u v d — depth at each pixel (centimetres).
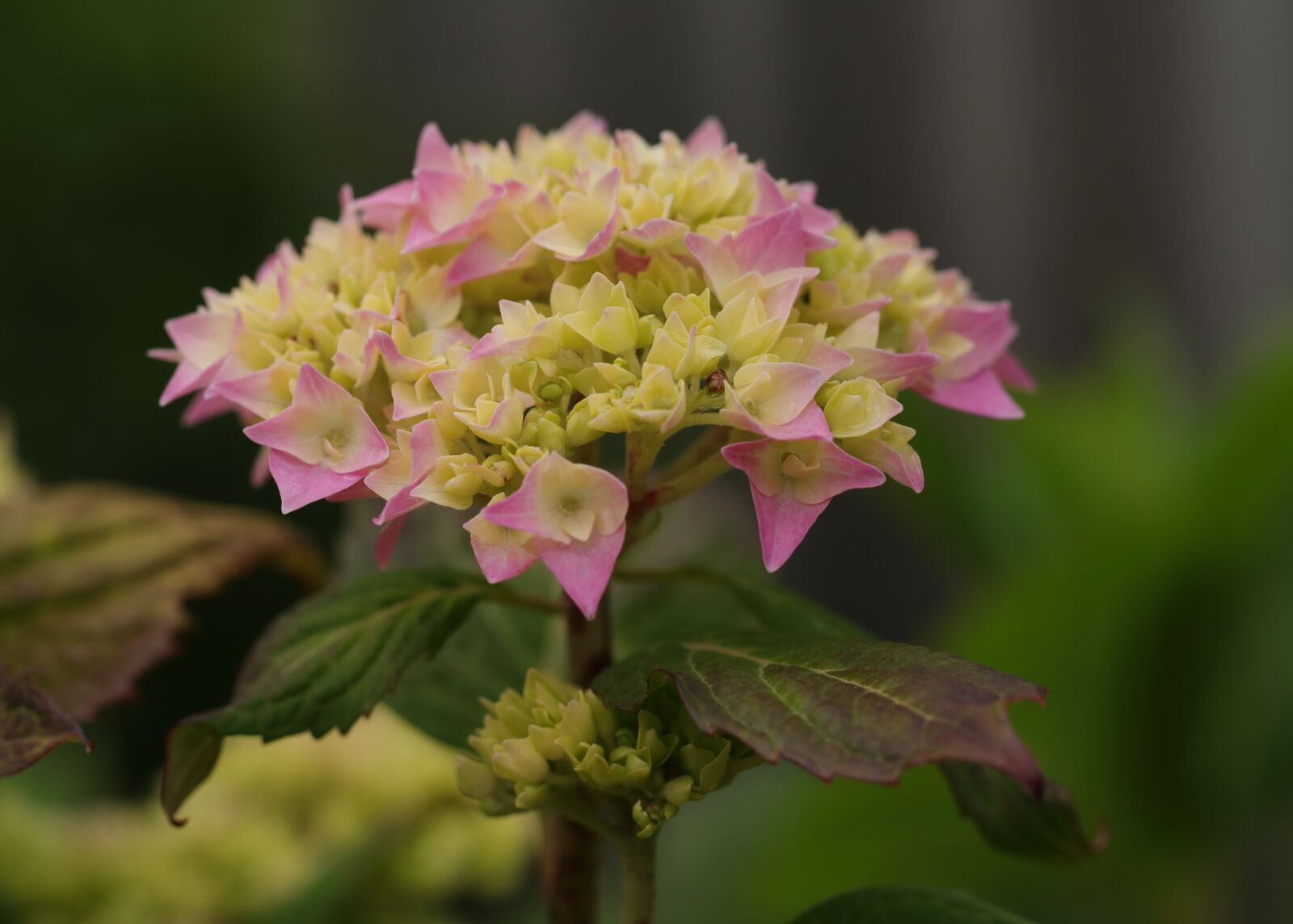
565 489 56
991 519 118
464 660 66
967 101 357
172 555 67
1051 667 100
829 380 58
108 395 262
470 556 69
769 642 57
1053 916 106
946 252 356
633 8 389
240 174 294
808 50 376
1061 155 344
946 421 113
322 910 74
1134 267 327
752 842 116
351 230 61
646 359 57
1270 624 97
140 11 289
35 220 265
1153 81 330
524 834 82
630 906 58
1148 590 95
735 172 60
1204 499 93
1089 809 105
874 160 368
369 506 70
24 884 78
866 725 54
